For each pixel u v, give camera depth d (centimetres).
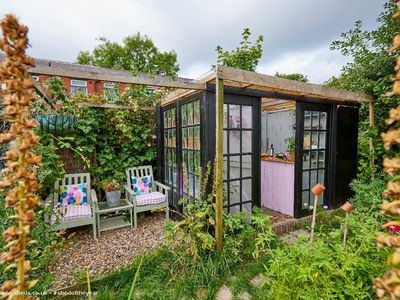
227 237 215
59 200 294
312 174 317
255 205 265
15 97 52
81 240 263
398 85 44
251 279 179
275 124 463
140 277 177
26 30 53
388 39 278
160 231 288
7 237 52
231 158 246
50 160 251
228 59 379
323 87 262
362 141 358
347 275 116
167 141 362
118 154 385
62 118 264
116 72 996
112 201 316
